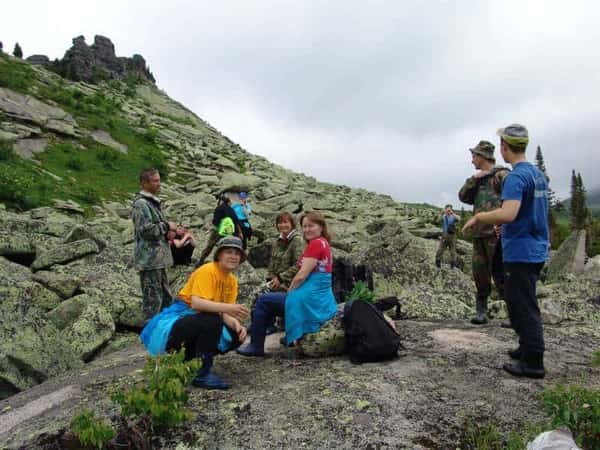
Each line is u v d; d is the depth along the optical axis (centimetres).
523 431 365
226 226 939
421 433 365
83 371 580
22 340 608
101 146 2938
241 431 368
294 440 355
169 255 689
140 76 7094
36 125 2773
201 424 378
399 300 785
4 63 3966
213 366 517
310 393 426
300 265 589
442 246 1214
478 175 641
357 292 564
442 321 714
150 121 4378
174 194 2512
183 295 464
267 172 3900
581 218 4812
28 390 534
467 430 370
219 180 3130
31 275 865
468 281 915
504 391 429
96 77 5719
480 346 554
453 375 464
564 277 1151
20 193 1678
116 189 2372
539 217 438
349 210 2712
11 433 394
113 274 966
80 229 1091
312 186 3809
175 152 3581
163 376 373
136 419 382
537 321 451
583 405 337
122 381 488
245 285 880
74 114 3341
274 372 489
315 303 528
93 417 380
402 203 4297
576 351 556
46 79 4072
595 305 770
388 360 510
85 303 770
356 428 369
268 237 1368
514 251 443
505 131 456
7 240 1001
